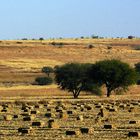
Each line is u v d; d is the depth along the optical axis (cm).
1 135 9544
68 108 16325
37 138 9069
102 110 13562
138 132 9350
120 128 10556
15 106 18438
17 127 10906
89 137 9175
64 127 10775
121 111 15012
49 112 14600
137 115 13700
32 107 17012
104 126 10575
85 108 16075
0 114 14288
